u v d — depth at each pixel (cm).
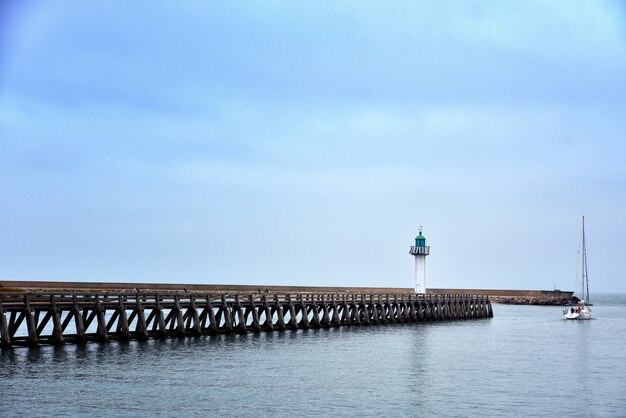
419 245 10250
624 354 6175
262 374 4722
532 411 3847
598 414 3800
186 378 4484
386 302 9150
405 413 3759
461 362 5503
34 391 3988
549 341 7331
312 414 3703
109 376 4434
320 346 6259
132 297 5853
